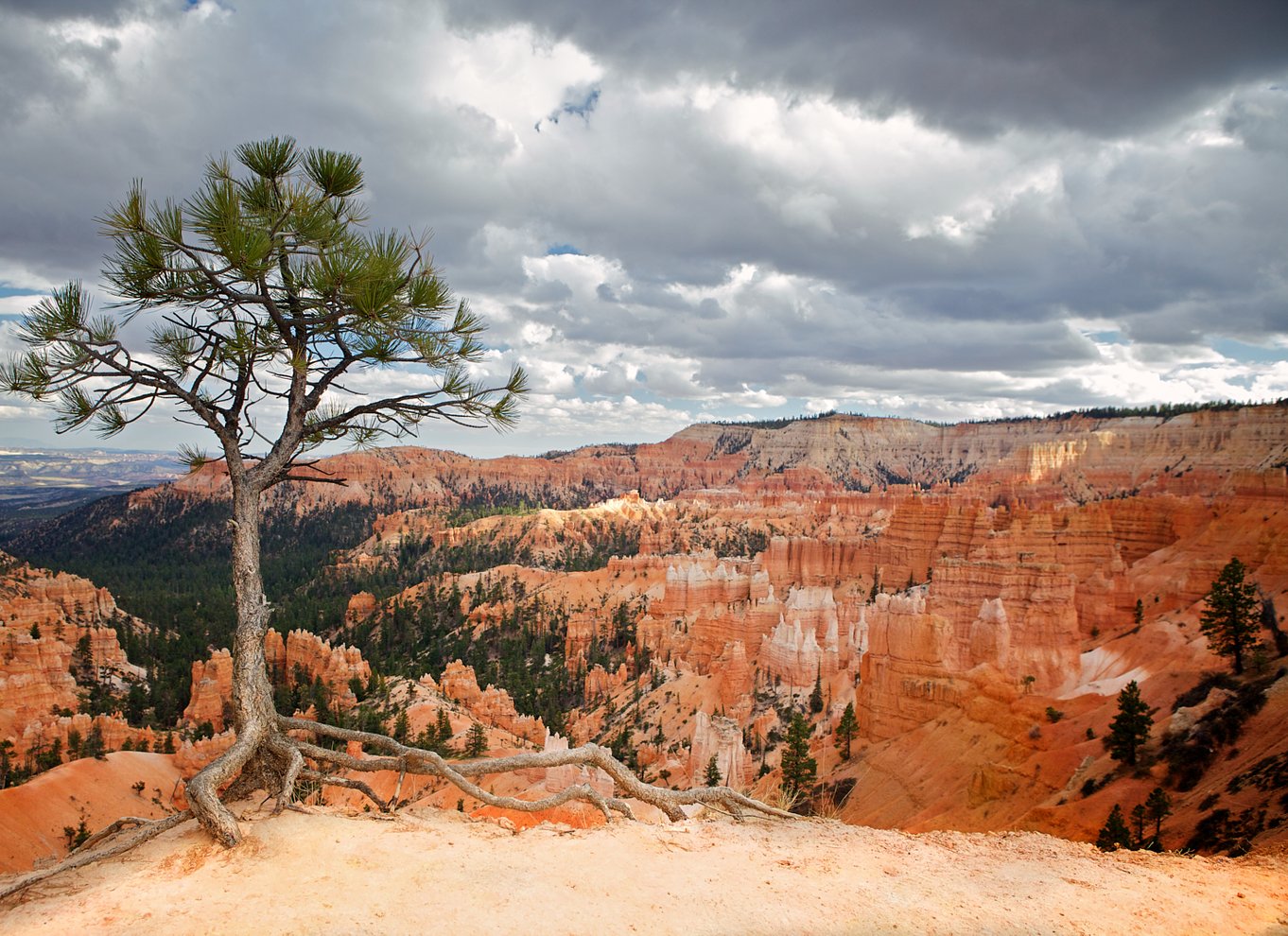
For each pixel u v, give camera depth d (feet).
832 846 35.68
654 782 206.39
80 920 24.12
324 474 40.37
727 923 25.95
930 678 167.84
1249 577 209.26
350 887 26.76
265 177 38.14
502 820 35.47
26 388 33.99
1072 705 144.97
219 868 27.61
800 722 165.27
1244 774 85.87
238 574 36.42
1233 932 27.76
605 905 26.63
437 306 38.65
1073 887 31.42
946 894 29.89
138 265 34.42
